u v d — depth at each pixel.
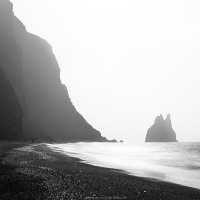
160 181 24.50
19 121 109.19
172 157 60.22
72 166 31.09
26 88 157.12
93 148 92.69
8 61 132.38
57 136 175.88
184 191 19.92
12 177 19.75
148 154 71.06
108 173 27.20
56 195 15.35
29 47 192.12
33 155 39.91
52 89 195.88
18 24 179.62
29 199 14.09
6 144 63.75
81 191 17.05
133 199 16.22
